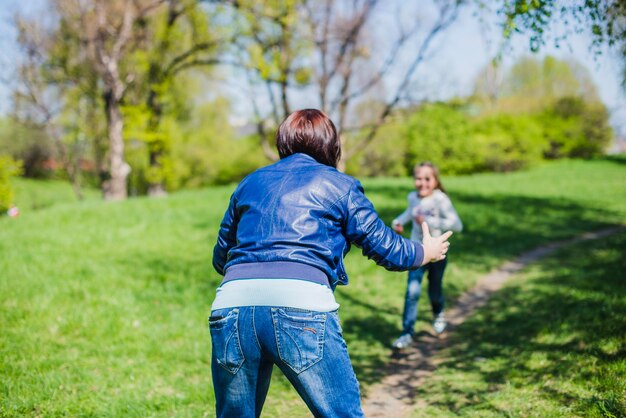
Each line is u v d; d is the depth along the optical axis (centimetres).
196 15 2147
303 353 201
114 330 531
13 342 484
